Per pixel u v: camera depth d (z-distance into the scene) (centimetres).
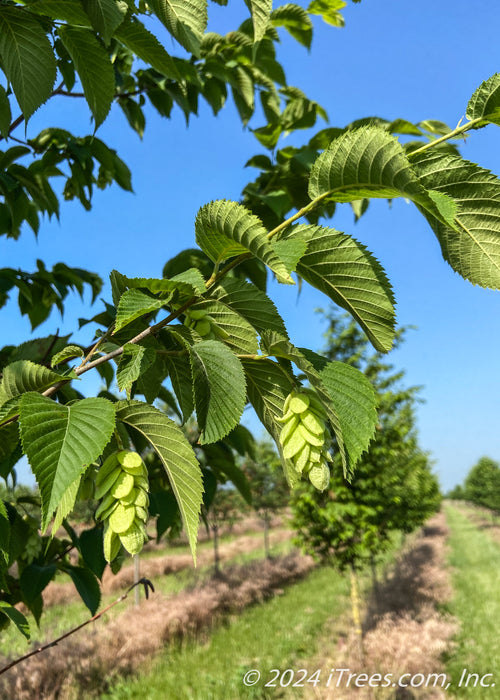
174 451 103
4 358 246
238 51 311
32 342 206
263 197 234
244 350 120
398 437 876
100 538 182
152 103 308
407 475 938
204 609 1026
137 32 148
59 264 315
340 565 826
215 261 112
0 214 291
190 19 140
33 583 185
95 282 333
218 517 1546
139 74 301
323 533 823
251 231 94
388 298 105
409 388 892
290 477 121
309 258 105
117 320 95
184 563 1694
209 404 103
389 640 818
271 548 2166
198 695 664
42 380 110
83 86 154
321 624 1024
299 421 107
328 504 803
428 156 96
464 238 101
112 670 743
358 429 105
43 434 80
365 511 785
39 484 76
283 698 666
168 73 161
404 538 2256
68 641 802
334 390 109
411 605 1121
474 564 1781
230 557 1969
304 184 267
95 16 134
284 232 104
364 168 92
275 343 104
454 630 918
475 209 97
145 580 144
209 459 230
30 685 656
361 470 811
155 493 206
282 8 306
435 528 3083
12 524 182
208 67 298
